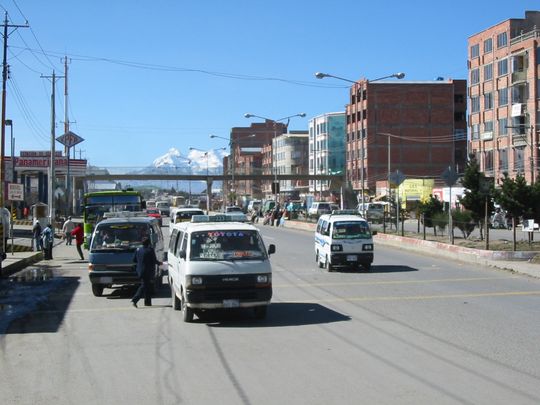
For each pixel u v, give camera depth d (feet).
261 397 25.58
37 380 29.22
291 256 102.78
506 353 33.19
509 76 234.99
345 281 69.05
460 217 114.11
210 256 44.75
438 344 35.68
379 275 74.33
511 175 234.38
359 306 51.01
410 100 326.65
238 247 45.50
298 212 259.19
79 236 103.04
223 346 36.19
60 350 36.01
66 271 85.71
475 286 63.16
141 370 30.76
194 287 43.70
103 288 61.31
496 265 81.25
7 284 71.36
